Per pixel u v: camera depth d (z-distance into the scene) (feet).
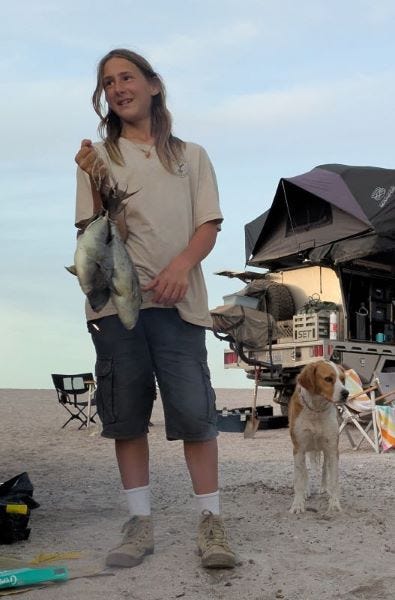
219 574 12.07
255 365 40.24
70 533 15.57
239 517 16.62
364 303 42.04
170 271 11.91
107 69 12.59
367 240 38.65
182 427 12.48
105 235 10.69
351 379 32.30
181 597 11.05
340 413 33.27
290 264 45.34
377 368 41.22
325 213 40.96
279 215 43.34
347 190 39.96
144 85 12.62
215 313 40.47
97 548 14.16
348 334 40.68
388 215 38.42
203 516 12.73
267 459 28.55
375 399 32.19
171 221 12.54
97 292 10.68
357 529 15.28
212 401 12.66
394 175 39.55
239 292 42.60
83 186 12.48
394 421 31.68
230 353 43.91
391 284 43.06
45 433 42.45
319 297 41.68
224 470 25.53
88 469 26.86
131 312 10.89
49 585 11.61
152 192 12.50
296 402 18.02
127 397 12.45
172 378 12.41
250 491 19.94
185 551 13.34
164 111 12.92
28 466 27.99
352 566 12.52
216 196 13.07
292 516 16.72
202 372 12.60
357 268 41.52
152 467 26.58
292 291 42.96
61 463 28.81
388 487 20.65
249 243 44.65
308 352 39.99
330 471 17.61
